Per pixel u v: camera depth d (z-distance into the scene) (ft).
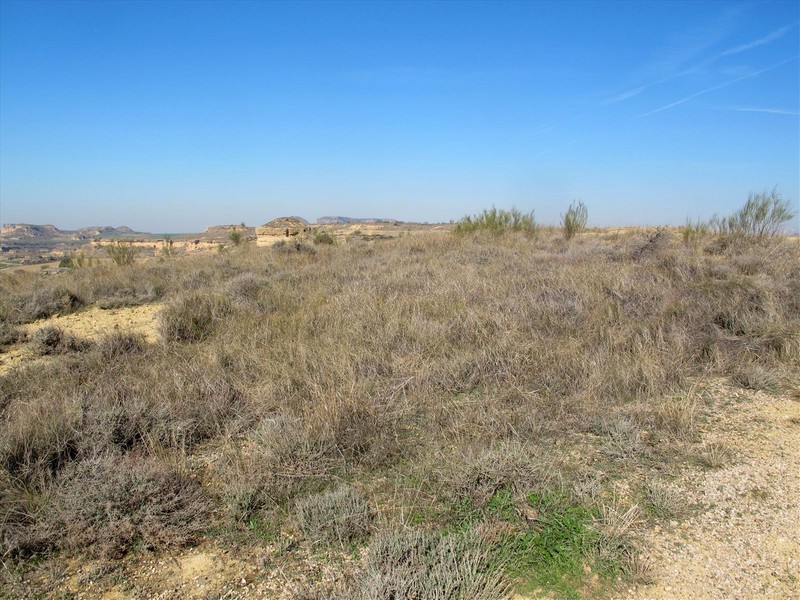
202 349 22.08
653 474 12.62
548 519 10.75
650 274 32.65
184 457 13.39
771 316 23.59
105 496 10.79
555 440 14.26
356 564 9.61
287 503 11.54
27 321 30.81
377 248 62.75
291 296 31.45
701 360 20.35
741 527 10.61
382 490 12.06
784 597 8.74
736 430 14.93
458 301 27.12
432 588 8.55
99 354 21.11
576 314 24.77
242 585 9.17
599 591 8.93
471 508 11.21
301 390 16.94
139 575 9.51
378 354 19.85
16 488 11.44
